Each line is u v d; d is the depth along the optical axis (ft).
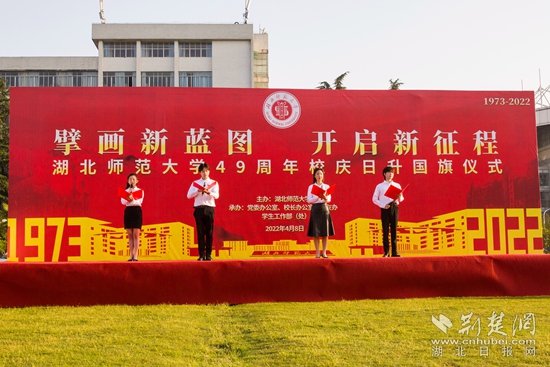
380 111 29.84
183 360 13.24
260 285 20.42
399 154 29.73
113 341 14.94
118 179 28.58
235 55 100.89
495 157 30.14
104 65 99.50
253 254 28.84
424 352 13.79
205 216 23.39
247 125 29.27
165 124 28.96
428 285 20.94
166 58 100.17
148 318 17.69
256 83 108.58
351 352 13.76
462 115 30.19
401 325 16.46
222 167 29.01
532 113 30.50
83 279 19.85
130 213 23.88
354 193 29.40
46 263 19.77
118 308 19.24
